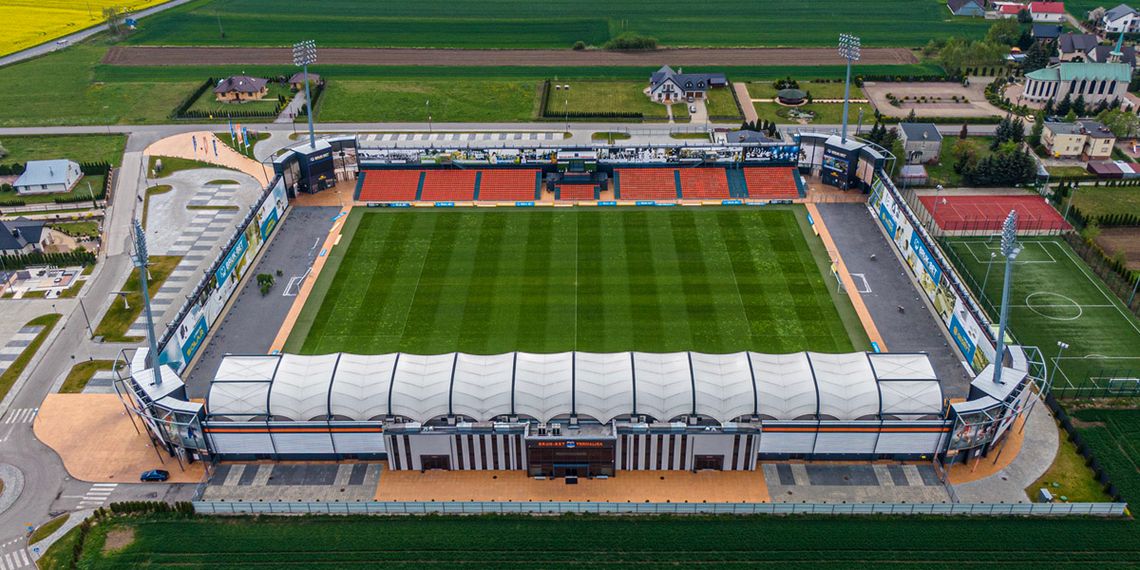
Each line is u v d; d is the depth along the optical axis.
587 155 149.88
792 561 76.12
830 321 110.81
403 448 86.12
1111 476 85.44
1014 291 117.56
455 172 151.75
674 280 120.88
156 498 84.06
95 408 96.94
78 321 113.75
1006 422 86.69
